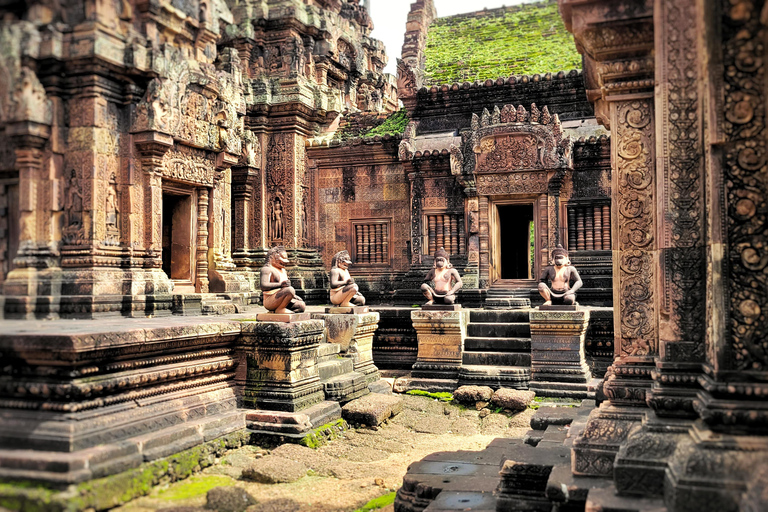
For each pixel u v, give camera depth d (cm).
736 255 433
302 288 1491
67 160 855
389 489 656
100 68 852
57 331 604
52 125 817
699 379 463
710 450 411
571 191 1321
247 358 823
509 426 936
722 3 437
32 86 716
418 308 1273
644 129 553
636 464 443
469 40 1762
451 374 1130
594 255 1303
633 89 553
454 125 1485
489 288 1357
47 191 806
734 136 434
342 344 1066
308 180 1591
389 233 1523
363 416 887
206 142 1091
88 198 852
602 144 1281
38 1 677
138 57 896
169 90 956
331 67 1722
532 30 1728
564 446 601
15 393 580
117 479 548
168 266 1193
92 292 830
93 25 830
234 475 668
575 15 538
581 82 1375
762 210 429
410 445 845
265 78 1550
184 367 719
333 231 1574
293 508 577
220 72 1112
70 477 505
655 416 480
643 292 554
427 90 1479
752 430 413
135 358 652
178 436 656
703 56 453
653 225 551
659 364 488
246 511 566
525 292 1329
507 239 1723
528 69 1573
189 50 1050
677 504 400
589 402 802
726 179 436
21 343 564
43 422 555
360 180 1548
